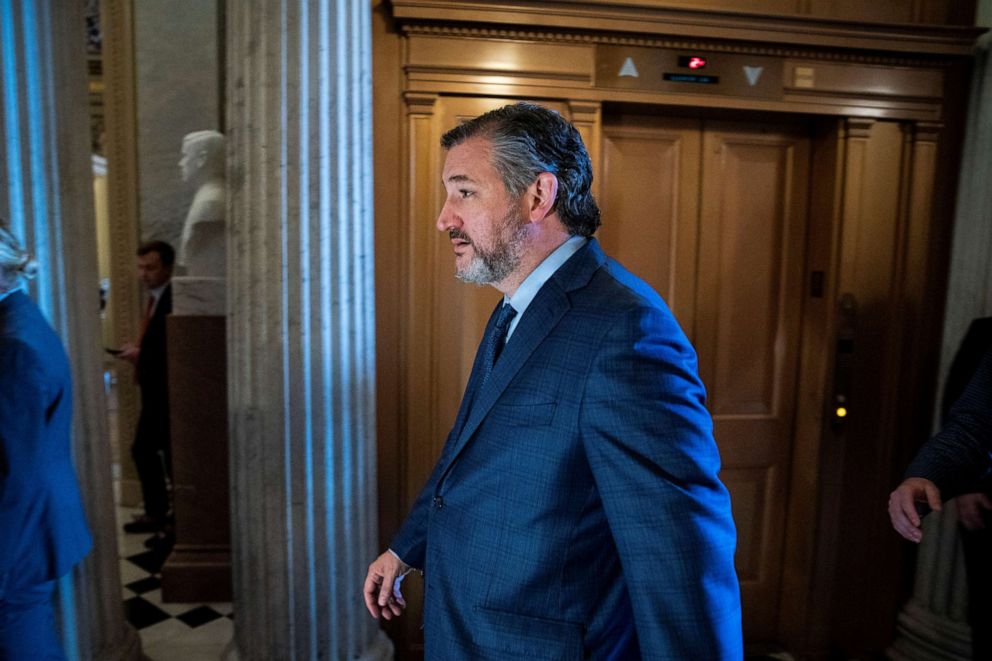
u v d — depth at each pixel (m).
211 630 2.77
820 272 2.53
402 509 2.40
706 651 0.89
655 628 0.90
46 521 1.50
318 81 1.84
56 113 1.86
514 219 1.11
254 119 1.84
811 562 2.60
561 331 1.04
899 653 2.58
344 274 1.94
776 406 2.66
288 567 1.95
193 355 2.87
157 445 3.58
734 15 2.20
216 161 2.91
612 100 2.26
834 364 2.49
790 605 2.70
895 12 2.37
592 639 1.02
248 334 1.91
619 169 2.50
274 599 1.97
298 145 1.83
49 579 1.53
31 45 1.78
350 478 2.02
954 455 1.52
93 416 2.03
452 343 2.34
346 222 1.93
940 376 2.47
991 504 1.67
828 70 2.33
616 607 1.05
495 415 1.07
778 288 2.63
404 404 2.35
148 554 3.52
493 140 1.10
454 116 2.24
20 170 1.77
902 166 2.44
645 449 0.92
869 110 2.37
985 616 1.77
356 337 1.99
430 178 2.25
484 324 2.34
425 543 1.38
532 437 1.02
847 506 2.58
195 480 2.96
